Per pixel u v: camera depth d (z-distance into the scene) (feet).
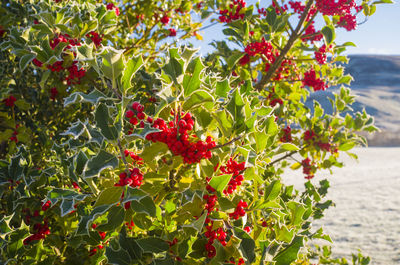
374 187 68.90
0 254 7.03
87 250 8.51
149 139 5.10
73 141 7.24
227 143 5.39
